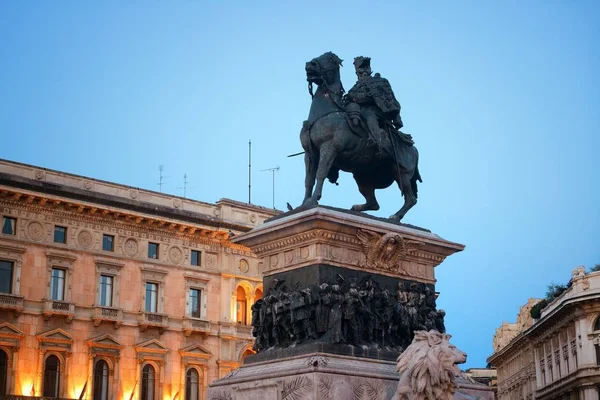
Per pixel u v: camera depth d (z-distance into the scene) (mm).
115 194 61031
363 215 14930
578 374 66562
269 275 14969
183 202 64438
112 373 58375
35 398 54344
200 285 63969
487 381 114625
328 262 14148
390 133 15781
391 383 13578
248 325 65750
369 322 14180
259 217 67750
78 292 57938
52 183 57625
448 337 12516
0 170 55750
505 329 104125
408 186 15938
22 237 56062
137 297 60656
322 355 13328
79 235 58781
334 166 15648
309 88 15766
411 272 15359
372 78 15930
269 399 13422
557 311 70625
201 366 62656
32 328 55406
